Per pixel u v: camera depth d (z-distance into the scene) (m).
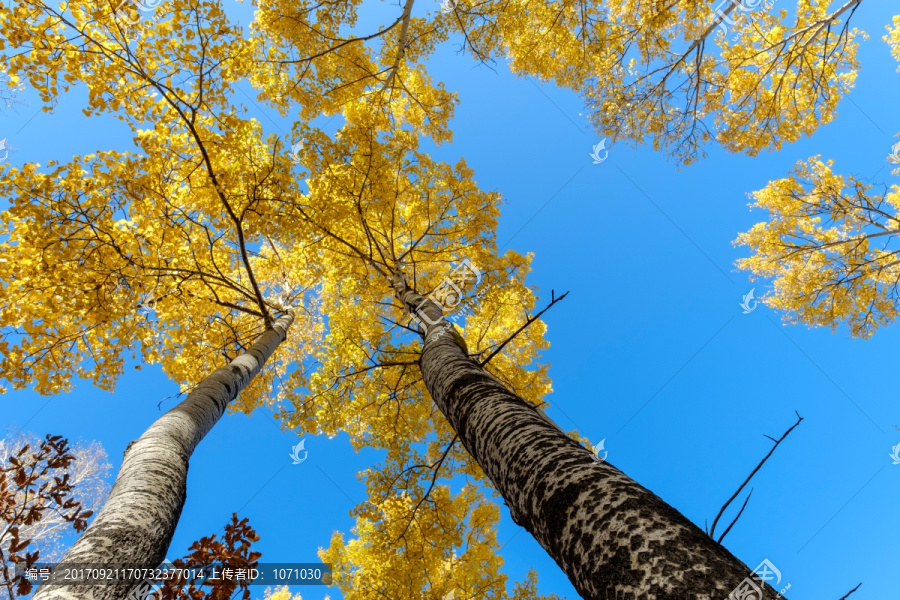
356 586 5.57
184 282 5.47
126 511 2.17
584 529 1.46
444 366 3.44
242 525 2.91
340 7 5.29
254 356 5.31
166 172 4.57
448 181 6.13
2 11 3.46
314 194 5.43
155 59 4.08
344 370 6.09
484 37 5.93
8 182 3.54
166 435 3.01
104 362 4.60
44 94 3.80
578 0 6.03
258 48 5.16
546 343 6.97
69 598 1.65
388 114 6.77
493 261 6.06
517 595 5.99
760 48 7.36
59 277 3.82
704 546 1.26
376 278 6.49
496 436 2.23
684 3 6.20
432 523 5.49
